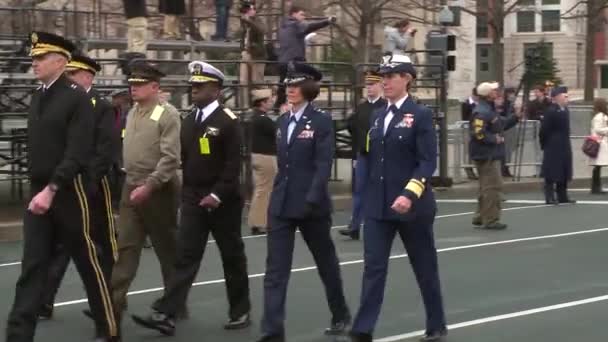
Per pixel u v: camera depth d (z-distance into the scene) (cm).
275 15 2825
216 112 944
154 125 969
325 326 1000
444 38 2353
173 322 962
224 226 962
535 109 2664
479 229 1719
